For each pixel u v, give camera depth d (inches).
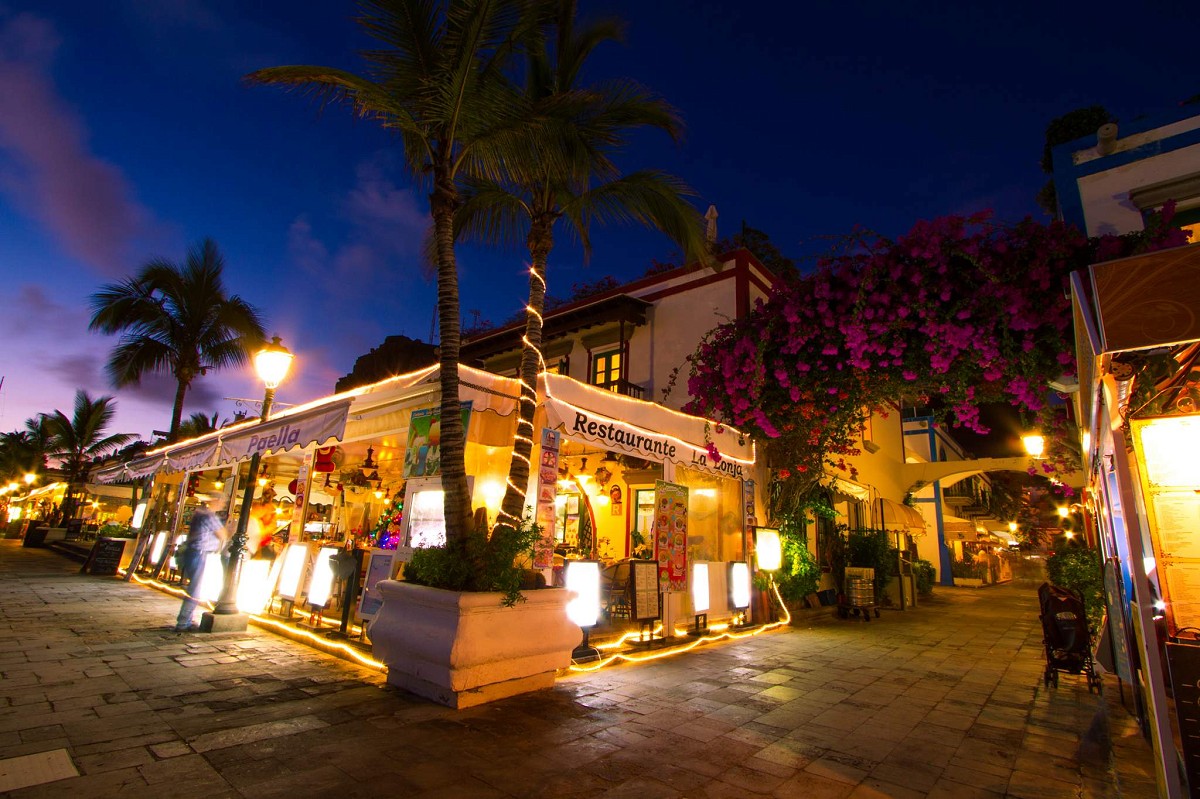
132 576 511.2
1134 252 215.2
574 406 302.4
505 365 713.6
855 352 268.8
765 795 143.5
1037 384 239.1
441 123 245.4
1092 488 255.6
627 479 506.6
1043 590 282.0
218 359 709.3
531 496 280.2
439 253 247.6
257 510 378.9
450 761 154.8
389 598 231.9
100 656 241.6
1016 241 238.7
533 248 293.0
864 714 214.8
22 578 493.0
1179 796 109.4
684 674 266.1
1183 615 151.3
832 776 156.6
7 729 158.7
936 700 239.1
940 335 247.1
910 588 627.8
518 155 256.1
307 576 334.6
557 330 620.1
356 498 614.2
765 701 226.2
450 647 200.5
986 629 459.8
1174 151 250.5
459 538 223.1
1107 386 125.3
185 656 250.5
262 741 161.3
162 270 675.4
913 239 257.0
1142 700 191.3
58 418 1182.3
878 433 789.9
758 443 460.4
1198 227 245.4
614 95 280.2
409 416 308.0
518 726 183.9
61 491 1154.0
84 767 138.9
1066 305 222.5
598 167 283.7
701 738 181.0
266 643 286.0
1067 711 227.6
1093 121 280.1
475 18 225.0
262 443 330.3
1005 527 1327.5
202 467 431.5
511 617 219.9
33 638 267.0
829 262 279.3
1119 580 208.8
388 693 212.1
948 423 1002.7
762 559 425.7
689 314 559.5
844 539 605.6
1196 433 158.2
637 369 583.5
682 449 370.6
